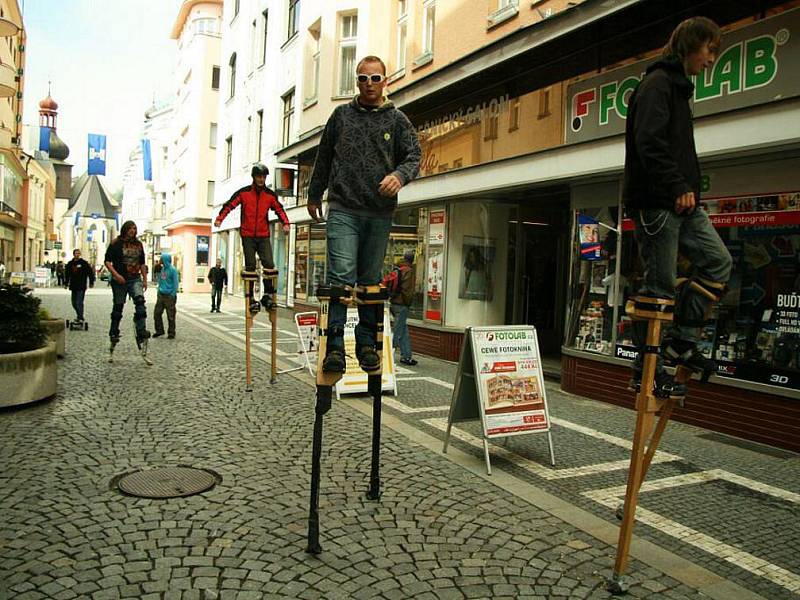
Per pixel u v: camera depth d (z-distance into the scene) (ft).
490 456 18.10
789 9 19.57
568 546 12.24
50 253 279.28
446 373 32.68
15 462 15.96
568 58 28.12
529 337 18.24
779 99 19.01
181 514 13.03
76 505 13.33
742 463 18.21
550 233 38.24
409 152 12.17
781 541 12.91
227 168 100.73
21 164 135.95
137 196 223.30
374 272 12.57
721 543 12.71
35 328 23.04
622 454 18.78
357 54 53.72
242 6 89.45
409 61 43.60
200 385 26.73
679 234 9.97
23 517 12.64
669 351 10.37
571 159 26.78
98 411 21.50
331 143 12.80
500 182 31.22
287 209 66.18
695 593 10.66
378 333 13.01
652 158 9.48
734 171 21.56
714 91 21.86
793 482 16.66
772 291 20.47
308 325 31.55
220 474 15.55
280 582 10.46
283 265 69.62
